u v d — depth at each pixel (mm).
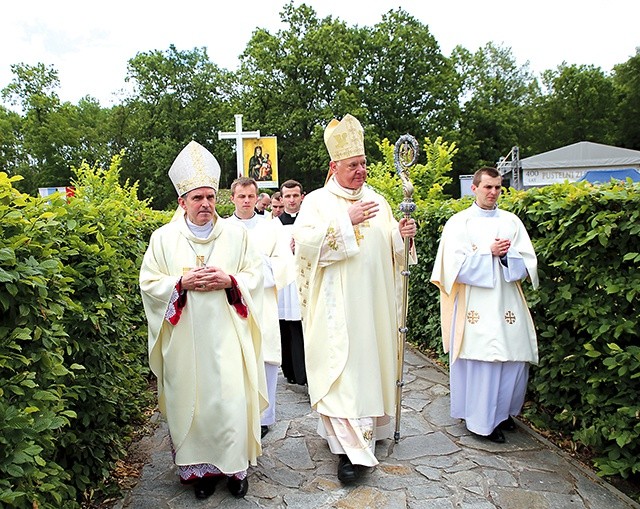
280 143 36156
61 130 41312
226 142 38625
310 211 3736
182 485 3439
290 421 4512
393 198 10406
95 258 3406
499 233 4023
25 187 41969
